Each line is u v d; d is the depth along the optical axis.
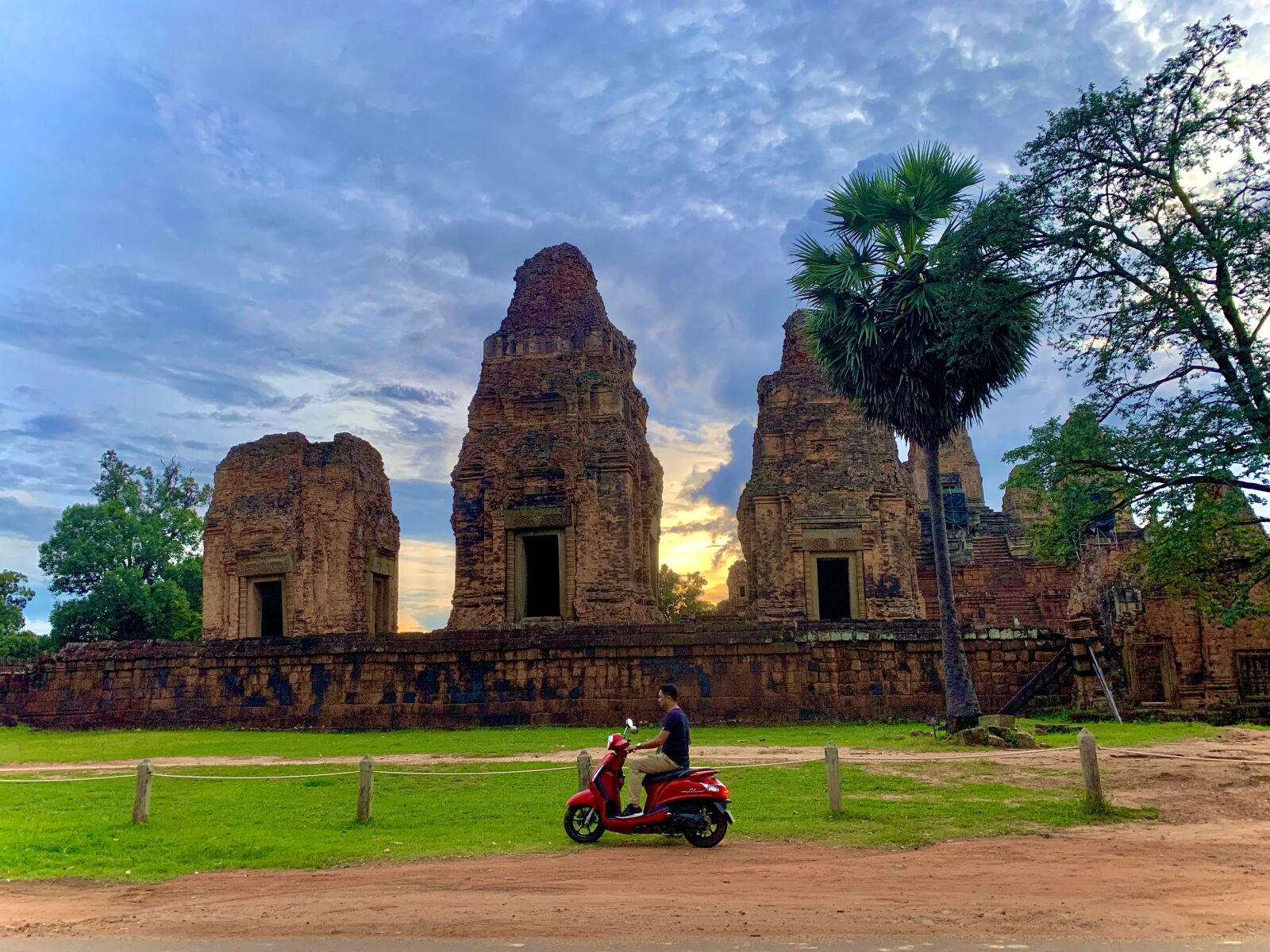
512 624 34.09
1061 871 10.05
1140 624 28.95
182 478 61.53
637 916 8.62
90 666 33.84
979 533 54.31
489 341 37.50
